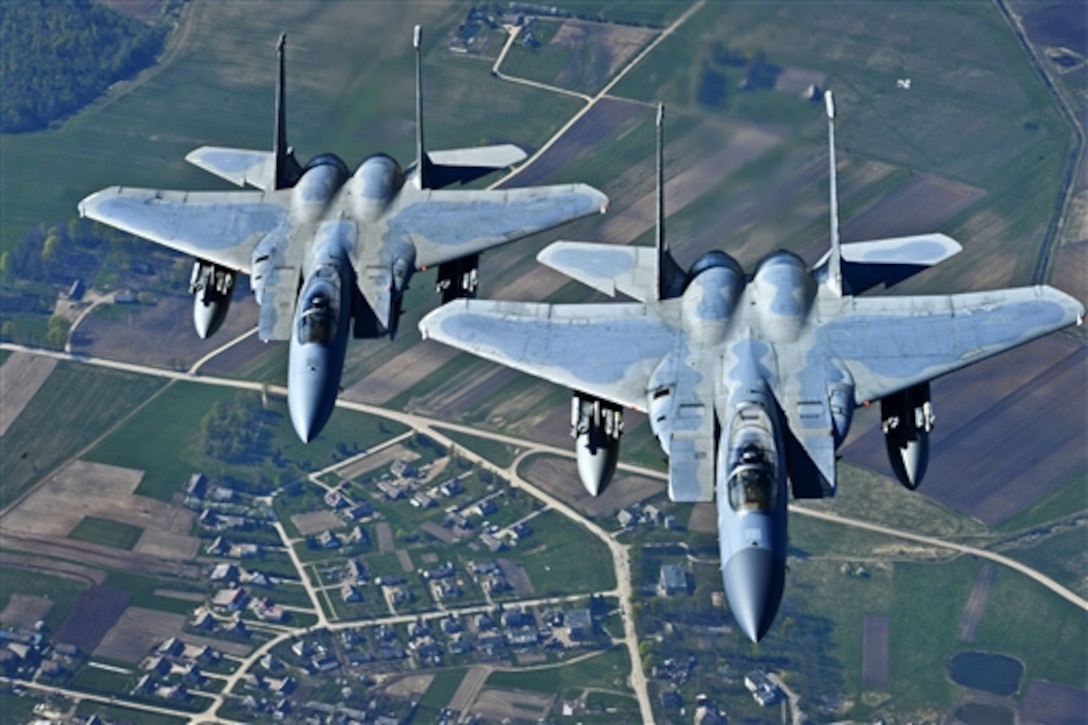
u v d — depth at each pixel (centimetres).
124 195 10756
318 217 10444
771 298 9650
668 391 9238
